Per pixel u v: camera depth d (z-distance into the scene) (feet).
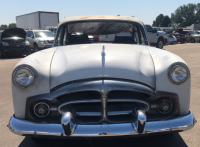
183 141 10.46
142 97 8.26
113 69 8.21
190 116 8.45
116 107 8.28
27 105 8.34
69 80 8.12
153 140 10.57
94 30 13.98
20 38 44.68
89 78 8.07
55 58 9.18
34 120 8.34
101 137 7.55
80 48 10.55
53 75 8.32
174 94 8.34
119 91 8.21
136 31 13.55
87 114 8.05
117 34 14.17
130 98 8.07
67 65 8.60
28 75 8.18
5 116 13.71
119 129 7.59
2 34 44.09
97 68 8.23
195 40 91.30
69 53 9.70
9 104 15.89
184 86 8.43
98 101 8.00
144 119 7.47
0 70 29.73
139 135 7.75
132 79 8.12
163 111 8.48
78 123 7.82
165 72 8.32
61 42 13.42
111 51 9.66
